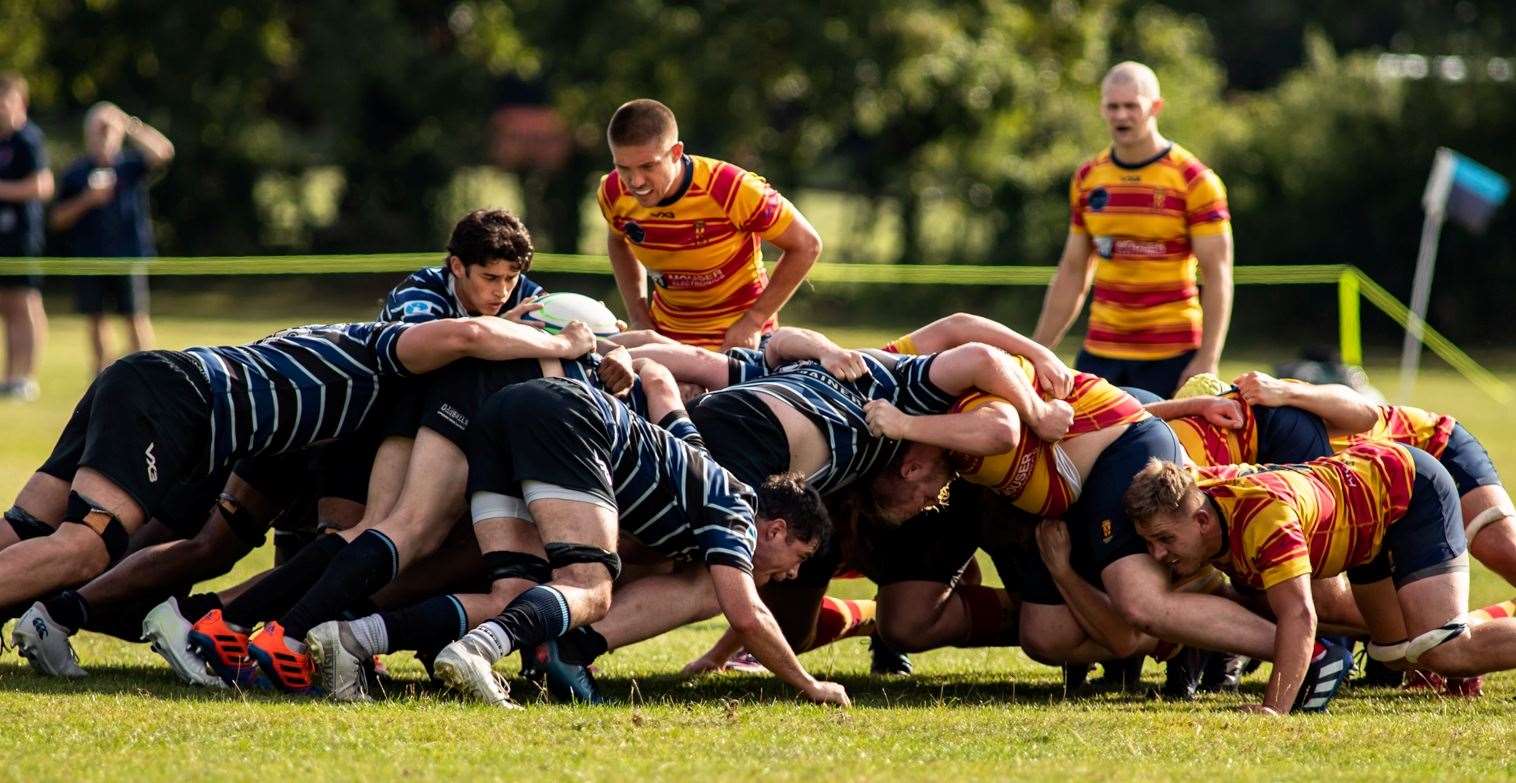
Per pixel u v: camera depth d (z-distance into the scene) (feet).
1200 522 63.52
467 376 64.80
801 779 47.26
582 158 342.64
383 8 342.44
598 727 54.54
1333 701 66.33
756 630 61.77
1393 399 209.97
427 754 49.75
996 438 65.62
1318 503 64.85
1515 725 58.85
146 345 189.37
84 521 60.70
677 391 68.28
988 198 325.42
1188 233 100.63
